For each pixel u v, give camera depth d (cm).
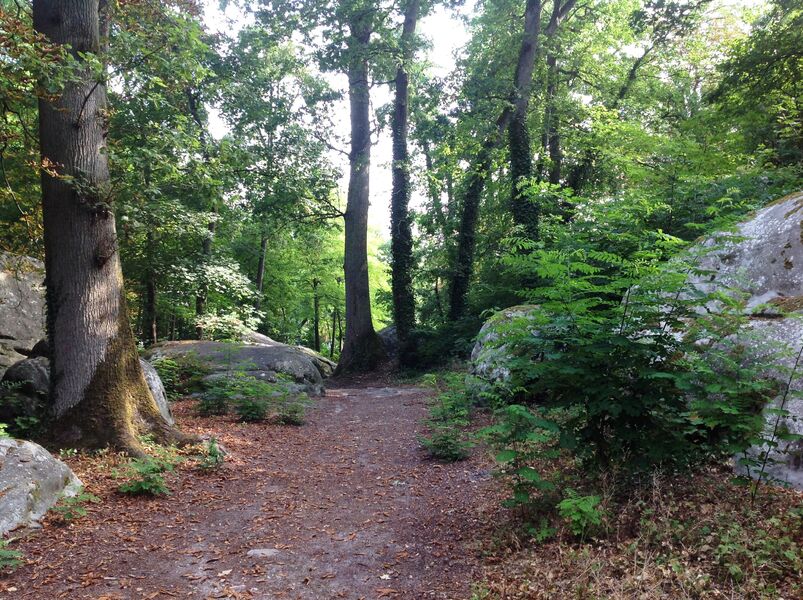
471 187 2138
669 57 2272
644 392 479
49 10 745
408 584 431
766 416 488
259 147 1797
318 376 1504
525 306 1136
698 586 335
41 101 743
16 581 427
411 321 2159
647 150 1281
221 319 1925
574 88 2459
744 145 1348
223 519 573
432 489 659
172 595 415
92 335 742
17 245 1129
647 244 561
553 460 602
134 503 596
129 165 969
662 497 449
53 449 703
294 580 442
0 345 1237
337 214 2205
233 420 1034
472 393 1016
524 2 2222
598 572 368
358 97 2173
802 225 595
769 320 550
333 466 782
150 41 882
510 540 473
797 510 397
